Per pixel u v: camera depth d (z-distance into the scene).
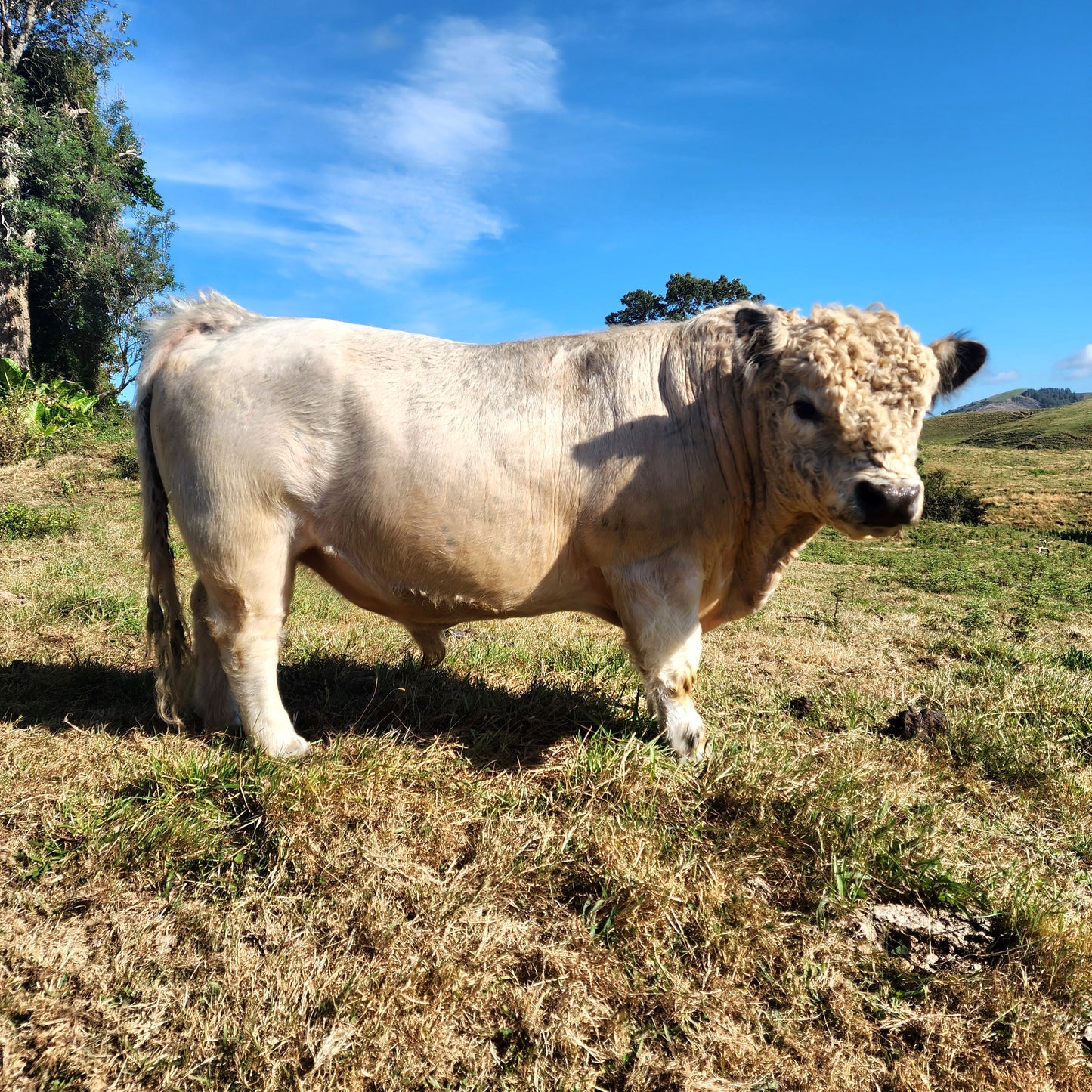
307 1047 2.19
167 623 3.91
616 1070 2.24
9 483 13.80
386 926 2.59
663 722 3.72
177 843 2.92
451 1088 2.15
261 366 3.52
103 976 2.42
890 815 3.36
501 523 3.52
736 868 2.95
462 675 4.89
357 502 3.53
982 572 14.64
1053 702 4.86
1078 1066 2.36
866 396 3.24
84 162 28.09
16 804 3.12
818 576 12.90
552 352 3.74
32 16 27.48
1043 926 2.77
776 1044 2.36
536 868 2.89
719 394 3.66
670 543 3.64
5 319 25.36
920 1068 2.31
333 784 3.18
